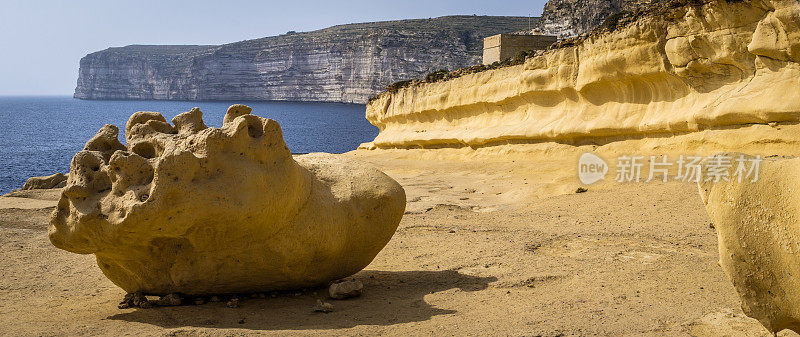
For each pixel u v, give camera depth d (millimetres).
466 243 9266
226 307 6164
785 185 4129
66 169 40094
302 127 94188
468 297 6426
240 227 5730
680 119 15664
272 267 6223
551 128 19984
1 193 29078
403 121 30672
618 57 17281
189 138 5660
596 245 8867
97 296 6883
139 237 5504
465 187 16203
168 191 5199
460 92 25312
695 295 6168
